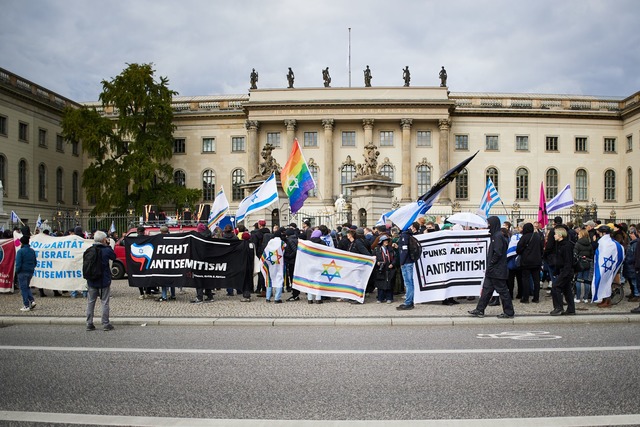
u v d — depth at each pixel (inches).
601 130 3144.7
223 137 3139.8
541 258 814.5
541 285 983.0
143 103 2647.6
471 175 3070.9
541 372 386.6
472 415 302.4
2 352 466.6
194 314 662.5
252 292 878.4
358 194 1376.7
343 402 325.7
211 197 3125.0
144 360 433.7
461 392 342.3
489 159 3085.6
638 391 342.3
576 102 3157.0
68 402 331.0
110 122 2657.5
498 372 386.9
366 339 513.3
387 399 330.3
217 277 786.8
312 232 856.3
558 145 3120.1
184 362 425.7
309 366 409.4
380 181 1344.7
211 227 1077.1
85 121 2610.7
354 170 2974.9
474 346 476.1
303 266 761.0
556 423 290.4
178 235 789.9
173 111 3117.6
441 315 642.8
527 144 3107.8
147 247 798.5
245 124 3063.5
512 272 808.9
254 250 820.6
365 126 2915.8
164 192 2706.7
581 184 3122.5
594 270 708.7
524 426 286.7
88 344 501.0
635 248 770.2
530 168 3095.5
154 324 614.2
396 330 564.7
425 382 364.2
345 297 764.6
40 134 2792.8
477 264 744.3
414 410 310.8
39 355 454.3
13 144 2559.1
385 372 390.0
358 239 792.3
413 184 2984.7
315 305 746.2
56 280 862.5
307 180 995.3
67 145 3043.8
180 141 3161.9
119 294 896.3
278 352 458.0
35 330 581.6
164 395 343.0
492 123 3097.9
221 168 3127.5
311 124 3004.4
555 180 3107.8
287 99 2957.7
